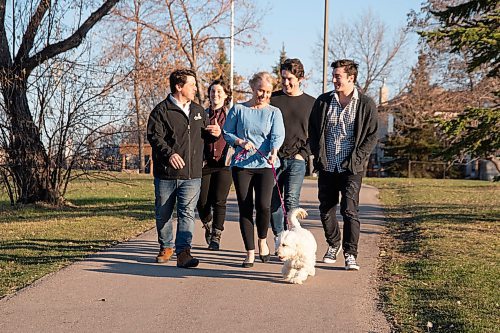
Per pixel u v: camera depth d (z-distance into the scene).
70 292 6.52
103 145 15.48
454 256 8.34
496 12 11.97
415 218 12.91
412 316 5.62
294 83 7.98
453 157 12.52
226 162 8.77
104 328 5.35
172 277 7.19
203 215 9.10
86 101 14.96
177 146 7.70
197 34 34.16
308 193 20.50
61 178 15.84
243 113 7.55
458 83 33.94
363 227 11.64
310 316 5.70
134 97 15.48
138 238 10.13
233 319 5.60
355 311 5.86
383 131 57.12
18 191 15.78
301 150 7.96
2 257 8.44
